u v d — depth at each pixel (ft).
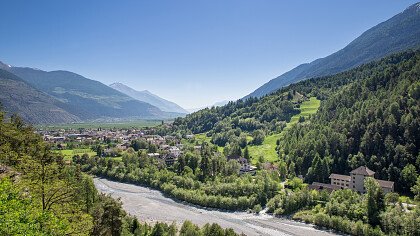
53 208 158.30
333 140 624.18
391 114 583.58
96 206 270.46
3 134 305.32
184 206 508.12
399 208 390.01
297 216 442.09
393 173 512.63
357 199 433.48
